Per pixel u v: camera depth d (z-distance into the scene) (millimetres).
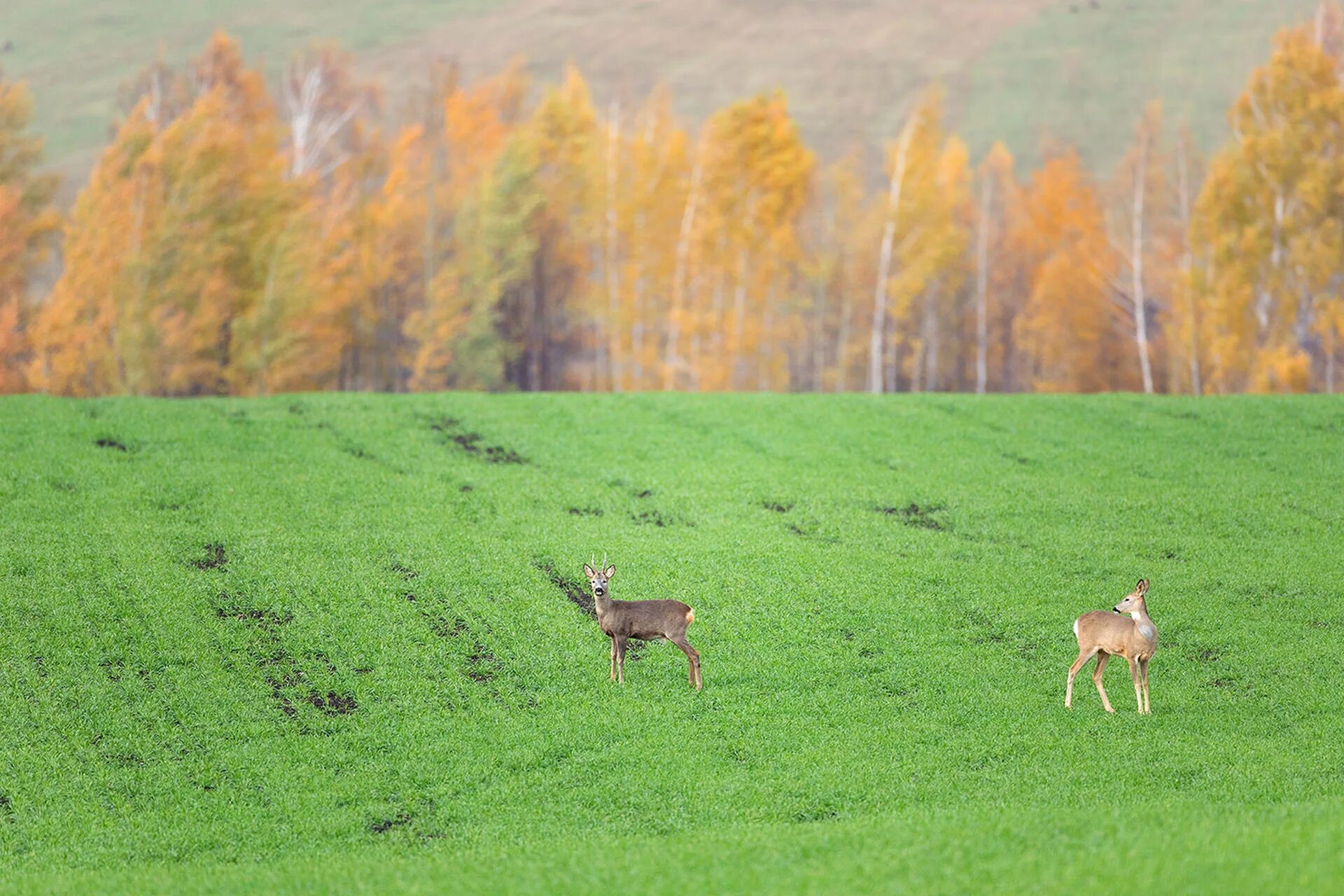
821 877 43375
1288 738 65562
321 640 79250
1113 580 91250
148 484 105125
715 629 82250
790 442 125625
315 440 120938
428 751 66875
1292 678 74562
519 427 128125
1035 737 66438
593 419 131875
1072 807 54562
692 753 65750
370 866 52250
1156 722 68438
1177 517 105125
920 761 63688
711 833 54750
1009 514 105500
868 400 143125
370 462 115312
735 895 42438
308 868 52594
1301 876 39094
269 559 90188
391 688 74062
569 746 67125
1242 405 139750
